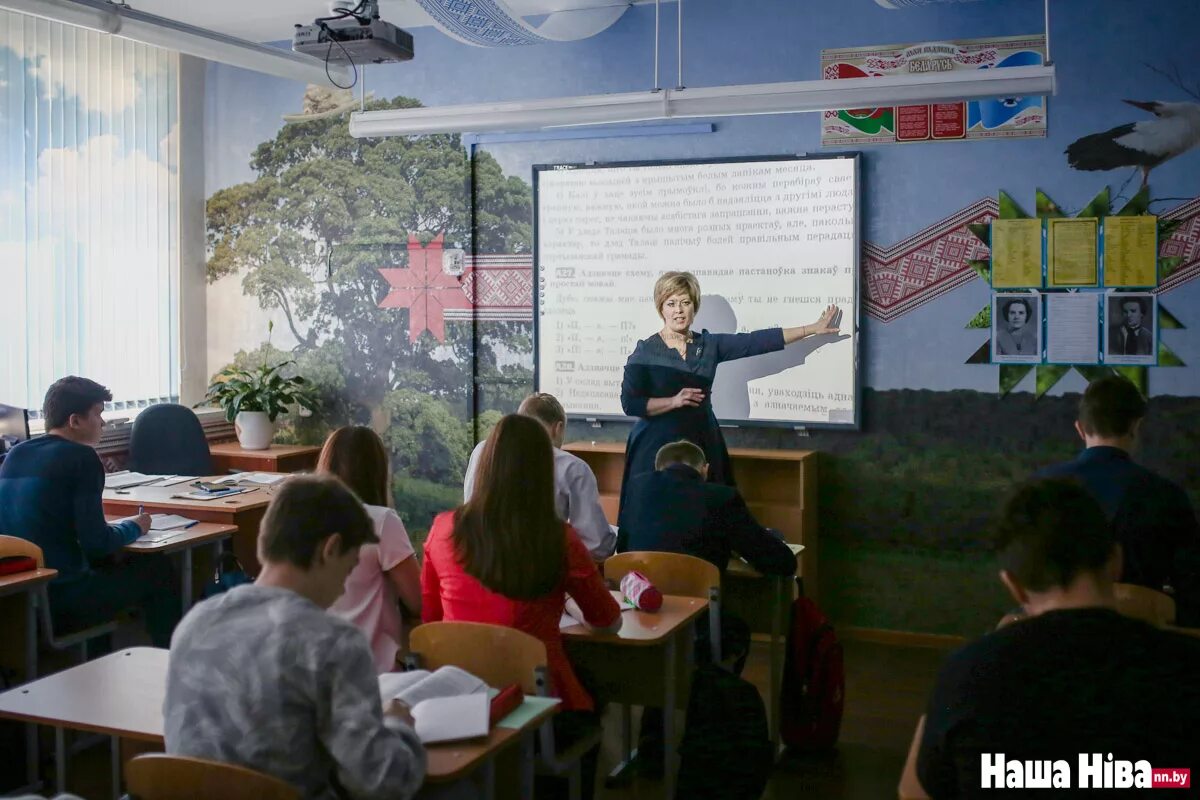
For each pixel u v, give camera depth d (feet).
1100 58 16.83
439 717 7.14
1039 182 17.20
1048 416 17.31
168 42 14.44
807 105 14.79
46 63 19.03
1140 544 8.59
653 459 19.13
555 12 19.35
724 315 18.89
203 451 18.99
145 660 8.78
